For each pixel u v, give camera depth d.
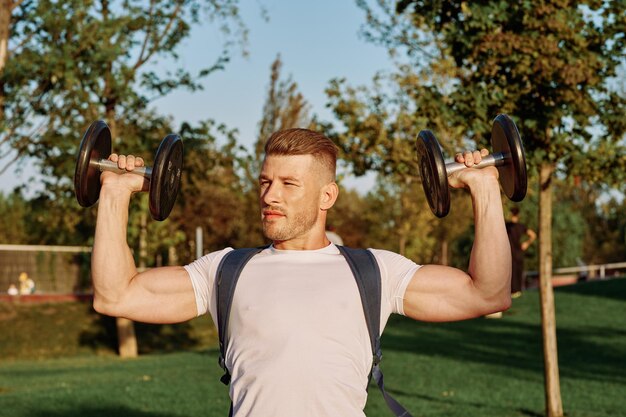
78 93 15.80
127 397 11.89
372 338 2.90
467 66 9.48
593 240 54.41
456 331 20.33
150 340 25.14
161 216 3.04
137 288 3.00
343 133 13.12
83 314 25.83
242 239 41.25
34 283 30.09
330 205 3.07
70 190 19.77
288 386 2.78
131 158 3.05
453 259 45.41
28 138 16.17
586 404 10.77
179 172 3.16
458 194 20.11
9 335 23.80
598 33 9.07
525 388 12.39
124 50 16.70
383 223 45.94
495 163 2.97
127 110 20.19
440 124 9.62
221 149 21.95
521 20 8.95
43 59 14.98
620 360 15.48
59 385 13.81
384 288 2.96
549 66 8.68
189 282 3.02
